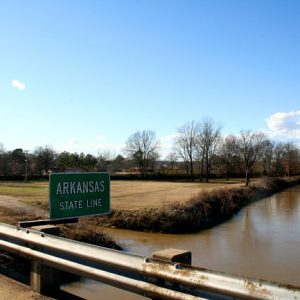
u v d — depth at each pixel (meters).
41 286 4.94
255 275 15.64
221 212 34.22
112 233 25.00
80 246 4.33
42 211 27.05
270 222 31.34
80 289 9.34
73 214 5.68
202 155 95.94
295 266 17.14
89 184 5.89
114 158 118.00
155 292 3.59
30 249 5.04
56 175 5.51
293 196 57.56
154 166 108.19
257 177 100.69
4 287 5.16
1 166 95.25
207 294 3.29
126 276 3.91
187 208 29.81
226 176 98.00
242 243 22.59
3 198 38.25
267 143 100.00
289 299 2.76
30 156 102.69
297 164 105.25
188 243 22.69
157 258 3.75
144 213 28.03
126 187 65.38
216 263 17.70
